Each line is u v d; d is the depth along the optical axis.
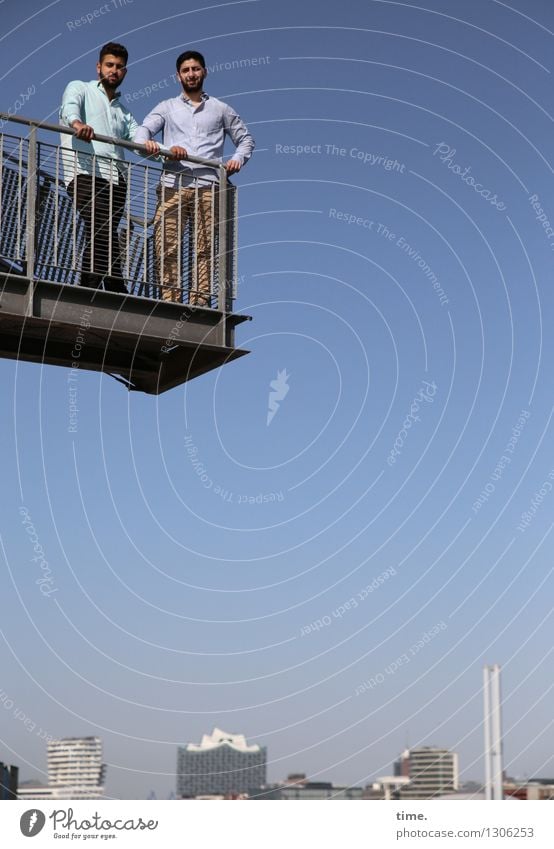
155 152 12.46
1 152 11.71
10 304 11.72
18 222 11.70
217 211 12.81
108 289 12.34
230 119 13.32
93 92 12.83
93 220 11.97
